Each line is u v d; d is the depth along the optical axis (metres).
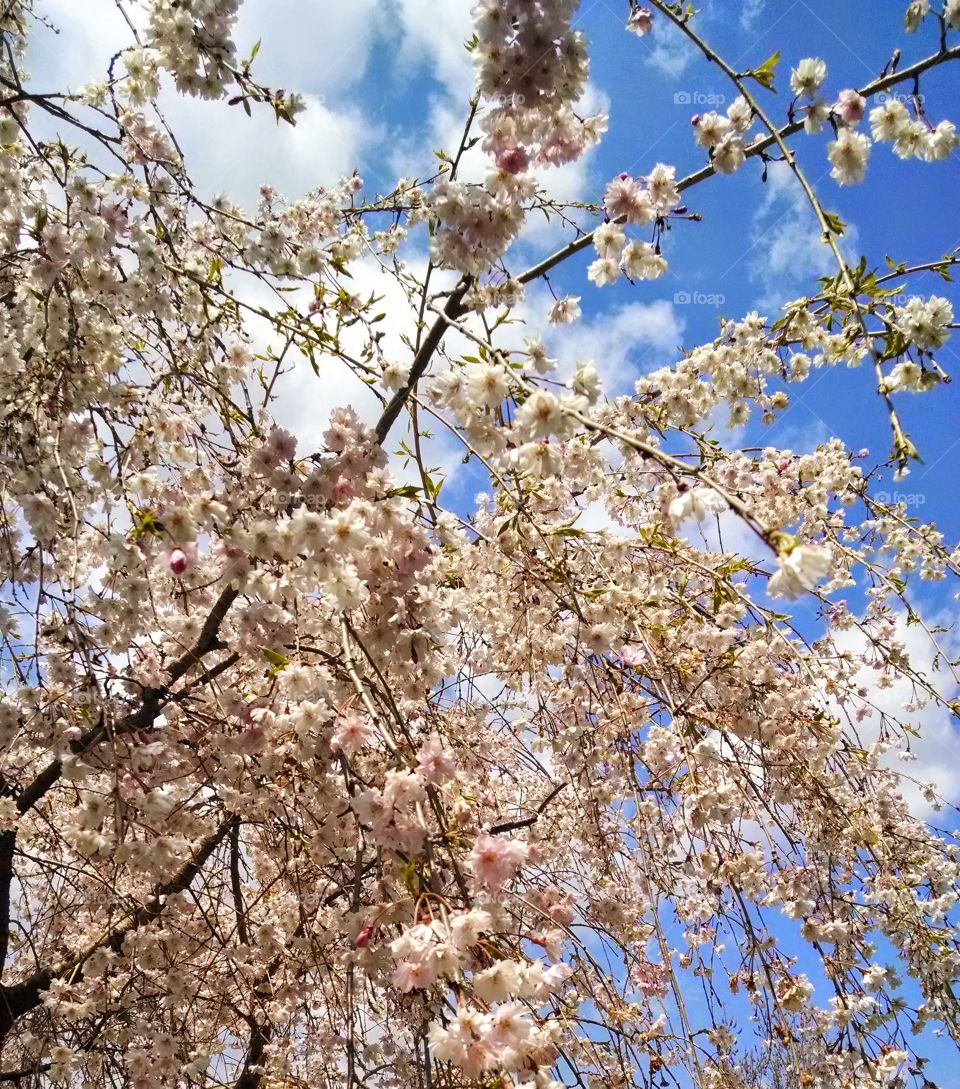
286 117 2.77
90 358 3.06
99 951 3.22
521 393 2.33
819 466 4.57
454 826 2.41
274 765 2.96
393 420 3.07
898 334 2.18
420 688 2.78
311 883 3.55
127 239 3.03
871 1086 3.28
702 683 3.67
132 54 2.88
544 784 4.57
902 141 2.25
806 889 3.67
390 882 2.48
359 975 3.41
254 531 2.55
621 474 4.09
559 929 2.84
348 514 2.36
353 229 3.88
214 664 3.75
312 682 2.54
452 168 2.65
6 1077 3.21
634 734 3.82
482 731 4.12
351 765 2.94
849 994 3.63
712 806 3.22
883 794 4.77
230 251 3.44
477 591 3.90
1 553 3.07
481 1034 1.71
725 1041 3.56
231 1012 3.91
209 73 2.71
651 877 3.19
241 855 4.10
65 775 2.75
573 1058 3.29
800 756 3.92
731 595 3.51
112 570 2.80
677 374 4.19
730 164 2.46
